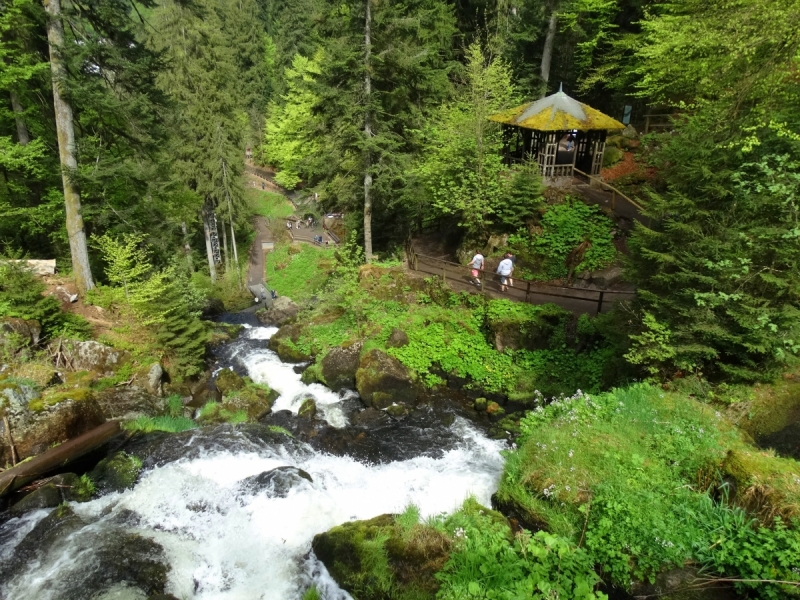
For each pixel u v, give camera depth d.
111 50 13.32
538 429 8.36
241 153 27.80
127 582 6.68
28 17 13.16
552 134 18.20
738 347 8.52
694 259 8.38
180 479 8.95
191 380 14.57
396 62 16.27
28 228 17.27
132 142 15.64
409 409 12.43
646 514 6.06
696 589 5.38
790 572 5.00
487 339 14.16
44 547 7.23
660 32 13.52
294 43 43.56
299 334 16.52
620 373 11.07
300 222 38.50
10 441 8.66
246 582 6.91
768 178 7.89
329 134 17.92
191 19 23.58
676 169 9.41
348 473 9.80
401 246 21.86
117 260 14.32
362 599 6.25
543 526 6.67
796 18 7.93
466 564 6.05
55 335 12.58
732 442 7.31
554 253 16.50
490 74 17.77
